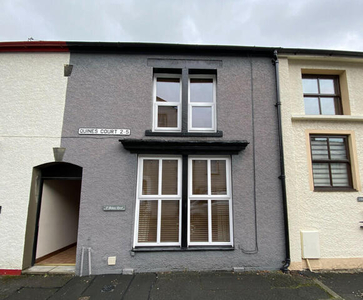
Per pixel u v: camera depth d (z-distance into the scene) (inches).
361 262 200.4
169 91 229.6
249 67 225.1
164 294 153.5
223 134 211.6
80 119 207.9
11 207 194.1
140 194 201.8
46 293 155.6
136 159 202.8
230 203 204.8
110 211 194.1
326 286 165.8
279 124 212.2
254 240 196.2
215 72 225.8
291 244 197.9
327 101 239.8
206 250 192.9
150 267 188.7
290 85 229.5
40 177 210.7
